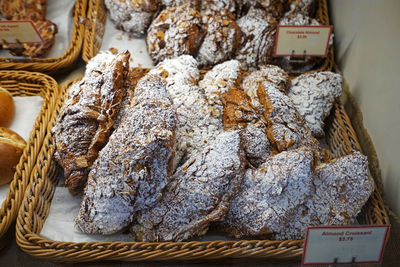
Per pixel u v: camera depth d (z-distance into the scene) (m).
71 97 0.44
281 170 0.38
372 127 0.48
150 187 0.37
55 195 0.44
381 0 0.46
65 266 0.40
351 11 0.54
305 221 0.39
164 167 0.38
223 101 0.46
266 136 0.43
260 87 0.45
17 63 0.53
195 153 0.42
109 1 0.60
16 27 0.51
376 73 0.47
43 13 0.59
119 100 0.43
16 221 0.41
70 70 0.58
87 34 0.57
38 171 0.43
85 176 0.41
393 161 0.43
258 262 0.39
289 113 0.44
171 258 0.37
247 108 0.44
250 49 0.54
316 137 0.48
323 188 0.40
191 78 0.48
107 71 0.44
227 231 0.40
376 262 0.36
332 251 0.35
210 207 0.38
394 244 0.39
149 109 0.39
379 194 0.42
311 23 0.54
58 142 0.43
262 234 0.39
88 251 0.37
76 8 0.59
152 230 0.39
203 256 0.37
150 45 0.55
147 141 0.37
